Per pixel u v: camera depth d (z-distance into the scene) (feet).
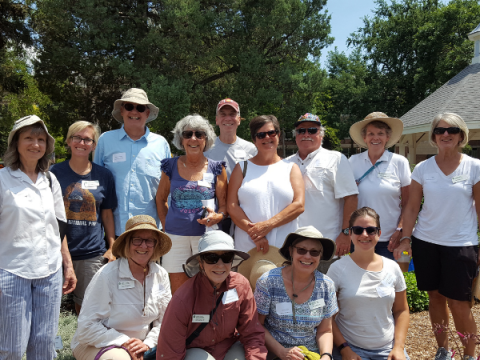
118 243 10.21
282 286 10.21
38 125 9.90
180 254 12.69
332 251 10.30
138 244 10.09
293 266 10.25
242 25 53.36
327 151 13.82
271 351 10.35
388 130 13.85
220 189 13.16
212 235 9.46
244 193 12.44
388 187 13.44
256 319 9.99
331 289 10.28
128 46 51.42
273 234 12.23
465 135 12.11
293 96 55.83
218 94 56.75
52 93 54.54
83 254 12.66
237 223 12.37
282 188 12.37
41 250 9.97
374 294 10.48
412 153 57.52
